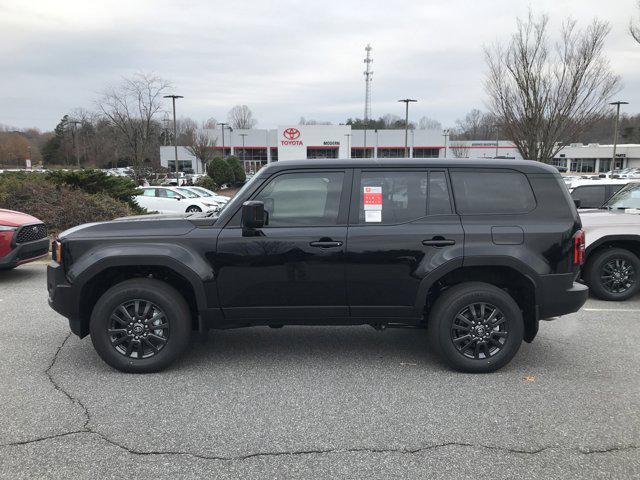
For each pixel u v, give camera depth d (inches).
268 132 3181.6
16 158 3398.1
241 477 112.3
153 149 1689.2
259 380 166.1
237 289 167.6
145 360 169.8
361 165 170.9
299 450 123.5
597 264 273.3
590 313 249.3
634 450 123.6
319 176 170.1
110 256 164.1
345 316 171.5
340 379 167.3
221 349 196.9
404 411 144.3
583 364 181.0
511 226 167.5
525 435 130.9
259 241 165.6
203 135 2564.0
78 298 166.6
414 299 168.1
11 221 301.6
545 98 631.8
